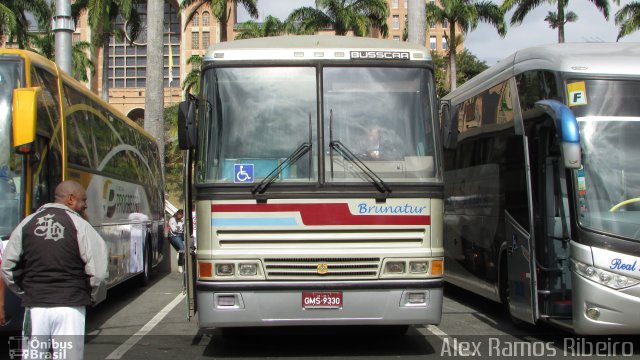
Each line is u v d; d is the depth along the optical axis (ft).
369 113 24.76
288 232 23.56
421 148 24.68
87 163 34.01
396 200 23.90
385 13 137.69
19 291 17.65
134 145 49.06
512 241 30.50
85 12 133.08
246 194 23.59
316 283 23.32
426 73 25.50
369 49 25.44
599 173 25.35
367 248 23.67
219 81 24.85
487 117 34.86
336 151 24.18
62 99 30.27
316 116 24.54
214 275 23.43
